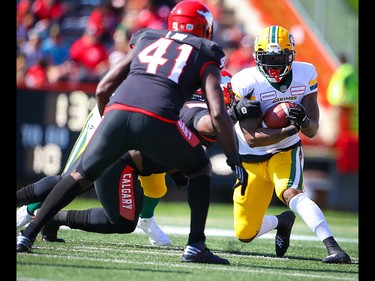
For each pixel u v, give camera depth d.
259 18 52.41
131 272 14.74
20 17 47.91
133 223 18.75
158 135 15.58
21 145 37.44
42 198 18.45
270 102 19.45
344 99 42.34
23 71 45.19
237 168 16.03
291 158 19.45
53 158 37.69
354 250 22.94
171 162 16.02
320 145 41.50
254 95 19.42
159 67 15.99
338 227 32.94
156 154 15.86
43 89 37.66
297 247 23.34
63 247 18.75
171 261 16.86
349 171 41.09
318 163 41.66
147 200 20.72
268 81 19.39
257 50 19.22
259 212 19.89
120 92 15.93
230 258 18.83
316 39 51.66
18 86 37.19
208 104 15.91
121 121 15.65
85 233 23.50
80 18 49.69
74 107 37.78
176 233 25.48
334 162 41.44
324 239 18.70
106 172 18.08
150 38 16.61
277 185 19.27
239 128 19.86
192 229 16.52
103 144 15.79
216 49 16.19
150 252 19.00
